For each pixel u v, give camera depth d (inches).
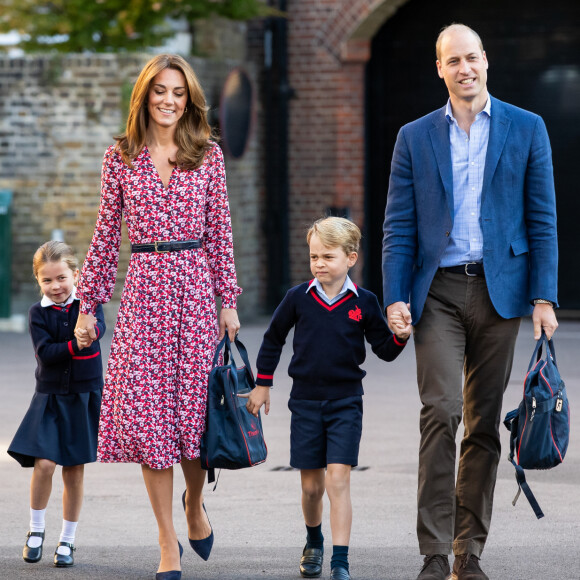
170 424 462.0
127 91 1279.5
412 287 462.0
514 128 454.3
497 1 1451.8
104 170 470.0
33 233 1310.3
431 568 442.3
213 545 522.3
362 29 1459.2
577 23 1432.1
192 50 1407.5
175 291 461.7
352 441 466.3
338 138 1487.5
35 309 503.5
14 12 1342.3
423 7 1472.7
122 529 551.5
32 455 493.4
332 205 1494.8
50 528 554.9
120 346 464.8
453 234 453.7
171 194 462.6
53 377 498.3
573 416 814.5
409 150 464.8
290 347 1190.3
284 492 622.2
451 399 444.5
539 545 514.9
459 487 462.0
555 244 453.1
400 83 1489.9
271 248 1521.9
